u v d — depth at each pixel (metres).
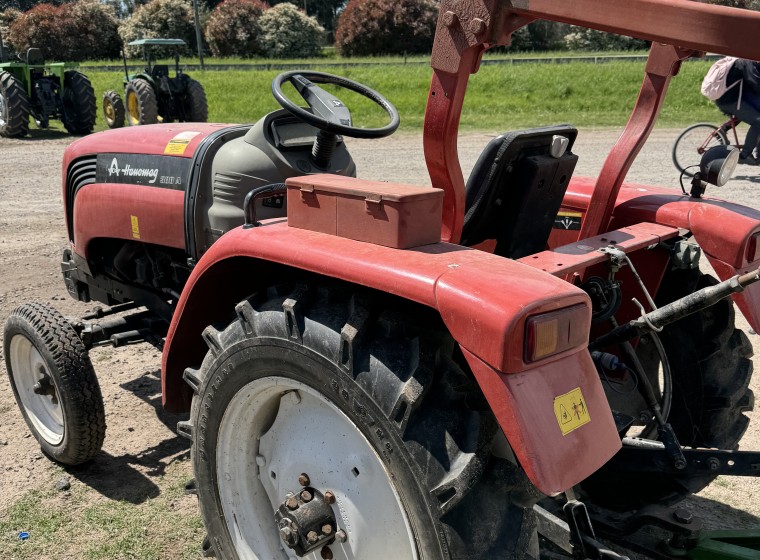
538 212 2.38
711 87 8.73
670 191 2.75
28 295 5.30
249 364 1.98
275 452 2.18
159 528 2.78
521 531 1.63
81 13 39.97
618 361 2.17
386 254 1.72
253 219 2.11
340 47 43.09
